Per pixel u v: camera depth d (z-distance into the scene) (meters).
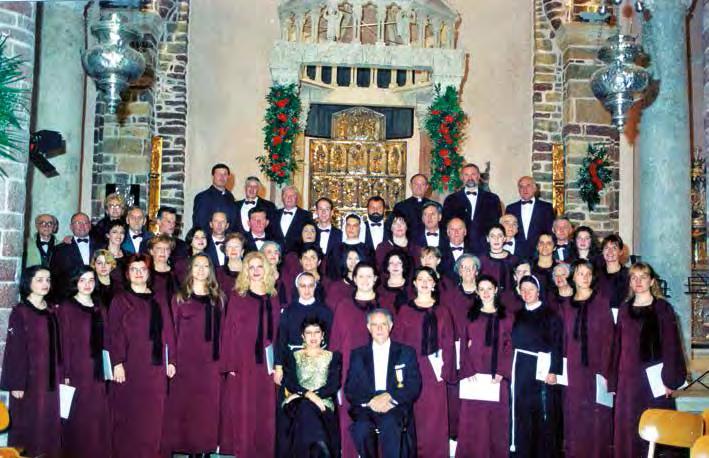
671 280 8.56
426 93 12.06
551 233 8.23
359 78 12.42
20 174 6.16
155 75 11.86
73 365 6.00
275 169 10.75
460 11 12.56
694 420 4.64
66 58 9.14
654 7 8.77
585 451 6.34
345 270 7.15
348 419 6.04
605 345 6.37
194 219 9.27
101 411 6.06
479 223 8.96
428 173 11.87
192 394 6.38
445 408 6.13
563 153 11.97
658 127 8.70
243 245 7.21
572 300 6.57
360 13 11.31
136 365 6.23
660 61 8.73
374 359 5.93
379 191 12.18
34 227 9.05
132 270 6.33
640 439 6.09
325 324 6.22
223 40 12.30
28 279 5.85
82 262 7.66
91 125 11.36
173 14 12.09
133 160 11.27
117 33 6.48
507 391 6.21
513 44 12.49
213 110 12.22
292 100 10.91
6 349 5.79
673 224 8.62
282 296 7.23
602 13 8.91
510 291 6.92
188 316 6.43
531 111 12.40
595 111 11.67
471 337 6.28
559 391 6.51
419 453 6.07
